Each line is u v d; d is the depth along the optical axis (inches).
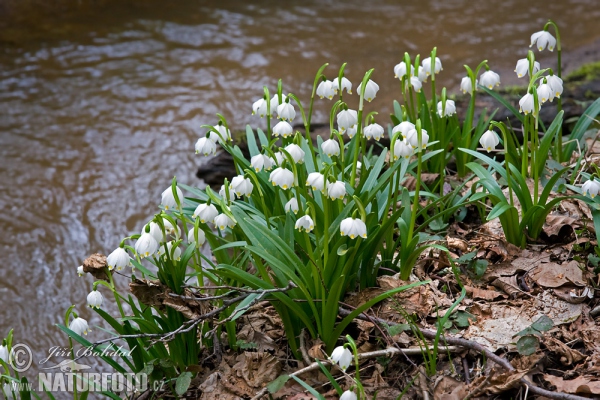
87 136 77.8
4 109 83.7
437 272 47.4
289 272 41.7
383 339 43.6
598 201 44.7
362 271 45.4
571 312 43.6
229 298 44.8
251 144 49.2
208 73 90.4
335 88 45.4
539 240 48.3
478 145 55.4
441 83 80.8
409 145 42.5
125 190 68.4
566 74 74.4
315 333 43.8
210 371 44.5
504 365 40.9
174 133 77.4
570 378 40.7
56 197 67.6
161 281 42.4
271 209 47.8
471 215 51.9
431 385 41.4
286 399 41.9
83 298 58.1
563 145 55.5
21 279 59.6
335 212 45.0
